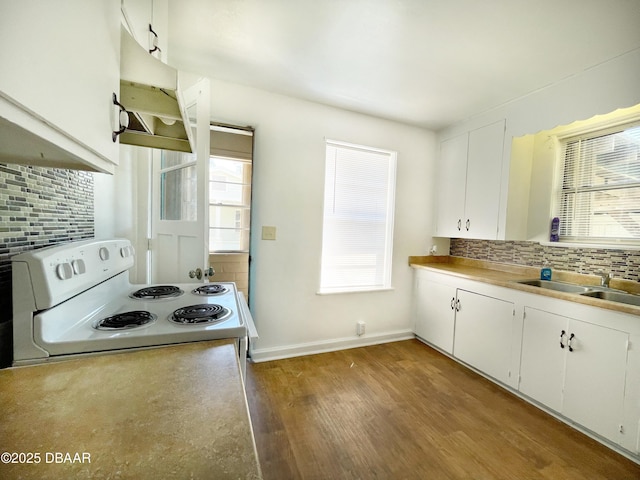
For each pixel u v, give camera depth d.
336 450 1.51
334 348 2.75
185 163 1.91
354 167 2.84
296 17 1.51
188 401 0.61
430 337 2.89
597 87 1.83
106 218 1.68
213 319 1.08
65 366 0.77
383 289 2.95
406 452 1.51
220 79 2.21
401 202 3.03
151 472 0.42
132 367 0.77
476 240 3.03
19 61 0.41
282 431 1.64
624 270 1.96
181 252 1.89
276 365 2.40
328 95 2.41
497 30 1.54
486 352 2.29
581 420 1.69
